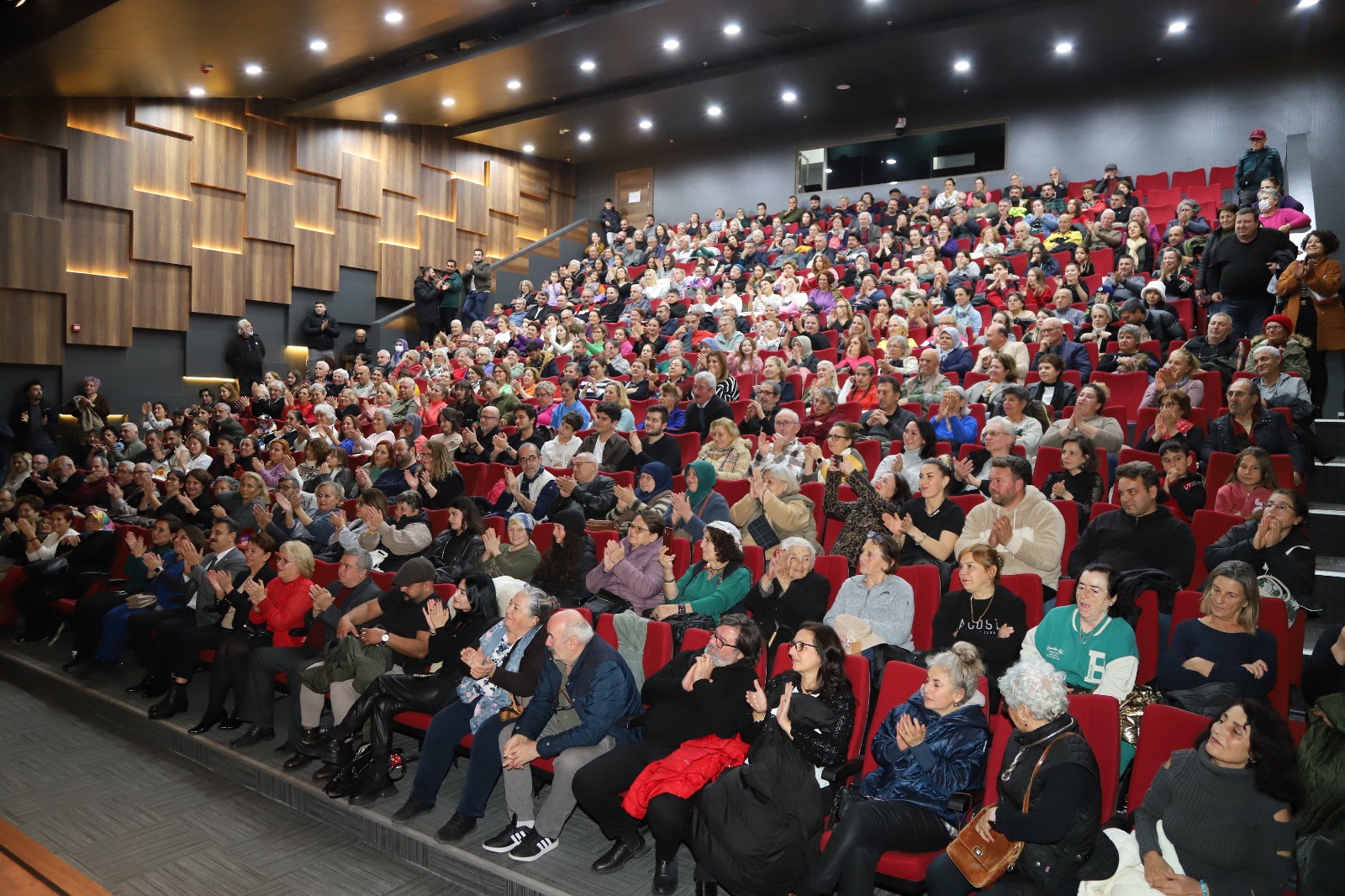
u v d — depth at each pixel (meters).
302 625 4.67
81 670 5.54
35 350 10.49
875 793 2.89
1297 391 4.90
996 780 2.80
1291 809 2.36
